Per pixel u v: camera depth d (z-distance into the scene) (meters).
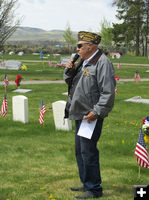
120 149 7.49
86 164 4.43
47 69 36.41
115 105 14.78
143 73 34.75
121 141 8.22
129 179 5.34
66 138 8.61
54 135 8.91
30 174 5.68
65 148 7.55
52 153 7.17
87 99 4.27
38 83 24.00
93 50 4.28
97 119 4.31
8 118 11.27
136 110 13.62
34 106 14.20
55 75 30.31
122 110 13.57
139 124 10.79
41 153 7.16
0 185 5.13
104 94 4.15
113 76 4.23
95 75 4.22
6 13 27.78
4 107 10.62
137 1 77.69
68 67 4.45
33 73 31.88
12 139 8.45
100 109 4.14
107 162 6.50
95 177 4.48
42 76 29.16
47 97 16.84
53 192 4.79
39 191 4.85
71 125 9.58
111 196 4.56
